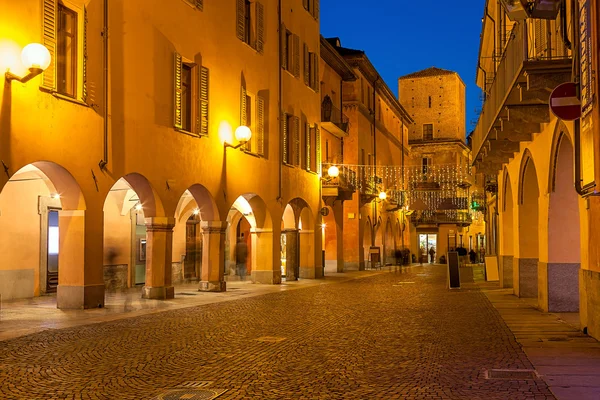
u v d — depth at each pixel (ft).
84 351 33.04
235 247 106.42
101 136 52.80
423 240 211.41
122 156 55.36
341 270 126.21
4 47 43.39
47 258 64.34
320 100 111.14
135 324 43.96
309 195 102.12
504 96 46.91
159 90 60.85
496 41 82.74
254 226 88.07
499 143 63.77
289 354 32.48
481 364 29.53
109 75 53.88
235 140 76.38
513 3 36.91
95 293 52.60
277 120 89.45
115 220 76.23
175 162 63.46
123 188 70.44
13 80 43.91
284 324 44.57
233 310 53.88
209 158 70.28
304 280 99.35
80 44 50.55
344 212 136.36
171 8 62.95
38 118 46.06
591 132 29.19
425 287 84.43
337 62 125.80
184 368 28.81
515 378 26.30
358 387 24.94
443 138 228.63
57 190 51.13
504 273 81.82
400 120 194.08
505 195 80.18
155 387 25.03
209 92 70.23
